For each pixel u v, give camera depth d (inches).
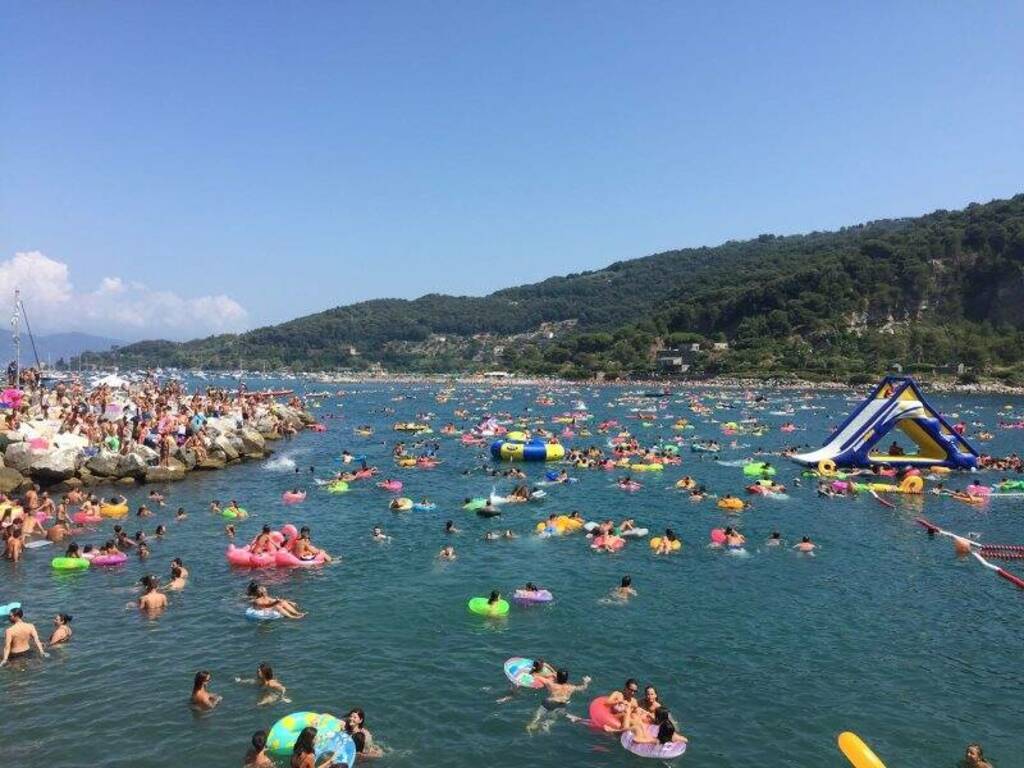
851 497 1354.6
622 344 7514.8
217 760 457.7
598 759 468.4
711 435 2532.0
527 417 3280.0
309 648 638.5
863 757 461.4
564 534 1056.8
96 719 509.7
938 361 5693.9
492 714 524.1
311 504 1283.2
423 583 826.8
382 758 464.8
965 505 1284.4
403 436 2506.2
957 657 631.2
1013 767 462.9
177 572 812.6
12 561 902.4
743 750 480.4
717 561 925.2
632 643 656.4
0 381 2785.4
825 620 717.9
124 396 2529.5
